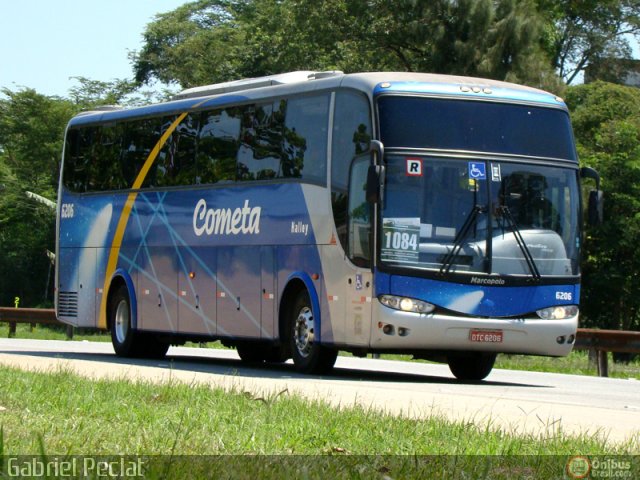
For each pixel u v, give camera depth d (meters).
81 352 31.59
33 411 12.09
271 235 23.86
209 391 14.84
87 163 30.53
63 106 93.81
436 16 64.94
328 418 12.24
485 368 23.78
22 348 33.75
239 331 24.83
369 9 68.00
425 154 21.28
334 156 22.25
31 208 88.44
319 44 69.38
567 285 22.02
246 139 25.03
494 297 21.34
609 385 23.86
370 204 21.06
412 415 13.54
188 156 26.86
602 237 61.47
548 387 22.36
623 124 63.72
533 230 21.84
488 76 63.09
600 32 81.81
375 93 21.41
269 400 13.76
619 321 63.88
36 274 89.06
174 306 26.94
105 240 29.48
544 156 22.25
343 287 21.70
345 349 22.17
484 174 21.61
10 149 95.06
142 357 29.14
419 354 22.41
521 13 63.84
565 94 66.50
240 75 74.44
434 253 21.11
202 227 26.09
